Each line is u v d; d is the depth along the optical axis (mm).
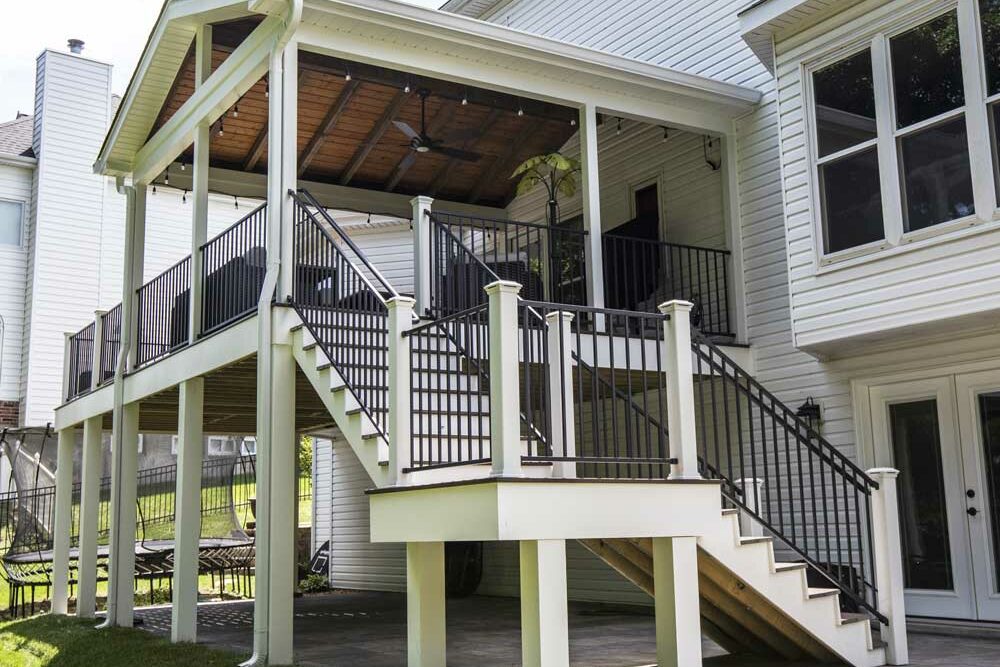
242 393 10336
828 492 8398
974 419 7383
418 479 5590
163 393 10086
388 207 12070
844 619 5824
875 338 7531
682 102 9266
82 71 20062
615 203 11391
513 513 4551
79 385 12023
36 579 14547
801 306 7785
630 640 7648
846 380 8375
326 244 7023
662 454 5316
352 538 14852
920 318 6910
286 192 7383
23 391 18734
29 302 19000
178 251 20688
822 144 7703
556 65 8352
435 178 12008
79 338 12258
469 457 5348
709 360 5727
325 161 11266
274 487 6992
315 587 14422
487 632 8625
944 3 6871
